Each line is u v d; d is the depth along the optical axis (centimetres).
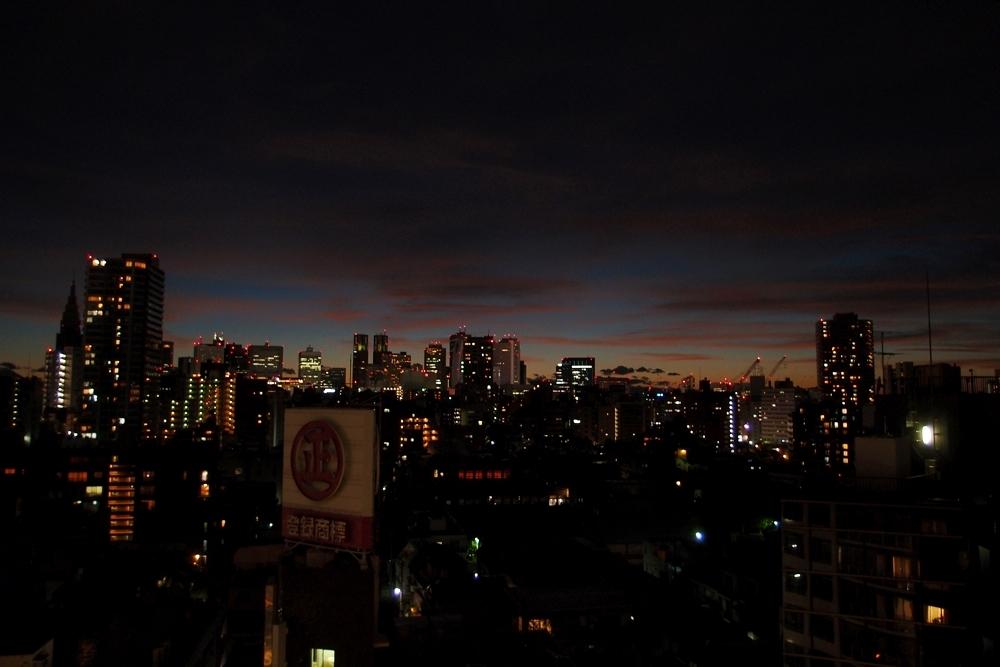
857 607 4034
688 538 7956
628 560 7562
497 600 5334
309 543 2802
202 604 6016
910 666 3831
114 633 4619
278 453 15275
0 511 9212
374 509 2738
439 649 3759
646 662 4566
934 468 4775
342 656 2609
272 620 2675
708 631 4869
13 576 4816
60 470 10444
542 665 3700
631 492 11825
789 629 4212
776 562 5759
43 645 3891
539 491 12100
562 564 6656
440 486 12188
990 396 4772
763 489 9969
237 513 11325
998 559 3806
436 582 5978
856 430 15425
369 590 2662
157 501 10619
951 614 3809
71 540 7675
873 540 4056
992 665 3672
